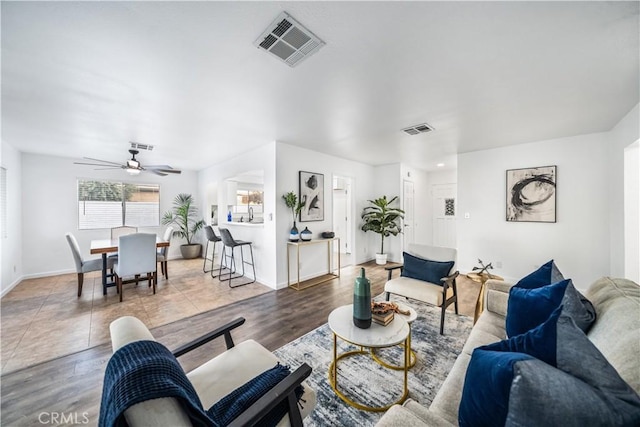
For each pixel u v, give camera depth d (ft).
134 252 10.98
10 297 11.13
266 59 5.60
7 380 5.72
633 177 9.09
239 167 15.17
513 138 11.59
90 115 8.57
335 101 7.73
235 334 7.79
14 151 12.90
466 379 2.84
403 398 5.05
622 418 1.93
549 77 6.38
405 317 6.04
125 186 18.17
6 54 5.25
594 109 8.33
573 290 4.23
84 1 3.93
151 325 8.45
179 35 4.79
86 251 16.25
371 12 4.30
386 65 5.87
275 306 10.07
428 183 22.21
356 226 17.43
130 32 4.67
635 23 4.50
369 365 6.16
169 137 11.25
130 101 7.55
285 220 12.75
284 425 3.13
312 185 14.07
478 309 7.84
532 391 2.05
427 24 4.59
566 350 2.46
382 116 8.96
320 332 7.88
